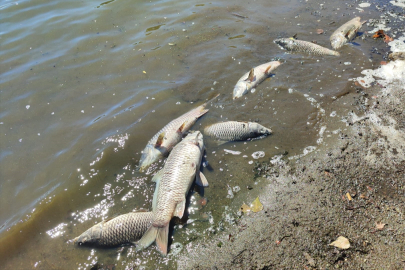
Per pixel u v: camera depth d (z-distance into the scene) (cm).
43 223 157
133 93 206
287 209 151
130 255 146
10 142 185
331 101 192
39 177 172
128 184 167
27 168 175
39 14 262
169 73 218
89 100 204
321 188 156
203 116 190
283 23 255
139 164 173
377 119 180
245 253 142
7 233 154
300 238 143
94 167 173
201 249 145
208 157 173
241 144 177
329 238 142
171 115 194
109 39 242
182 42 239
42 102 203
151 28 252
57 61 226
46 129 190
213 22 257
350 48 227
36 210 160
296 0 280
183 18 261
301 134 179
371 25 247
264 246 143
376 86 198
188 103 199
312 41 234
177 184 156
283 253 140
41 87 210
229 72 215
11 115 196
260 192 159
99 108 199
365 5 271
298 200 154
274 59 223
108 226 149
